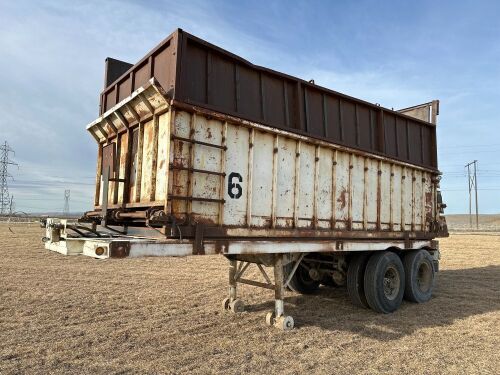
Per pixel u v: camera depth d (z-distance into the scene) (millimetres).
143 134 5297
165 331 5629
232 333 5598
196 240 4633
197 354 4711
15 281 9188
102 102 6750
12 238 20797
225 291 8523
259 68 5688
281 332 5695
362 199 7242
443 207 9641
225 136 5070
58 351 4738
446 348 5074
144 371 4168
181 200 4617
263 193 5562
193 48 4934
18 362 4359
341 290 9258
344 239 6688
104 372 4121
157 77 5094
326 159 6586
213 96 5086
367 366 4410
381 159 7633
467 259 15281
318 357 4684
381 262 7160
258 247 5324
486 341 5383
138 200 5215
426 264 8398
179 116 4621
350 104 7367
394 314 7004
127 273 10773
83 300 7469
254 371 4211
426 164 9188
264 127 5500
